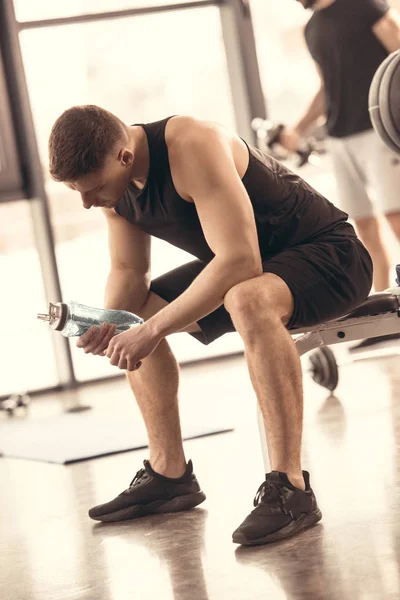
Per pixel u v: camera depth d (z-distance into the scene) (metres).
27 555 2.30
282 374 2.11
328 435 3.20
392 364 4.62
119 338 2.18
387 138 2.87
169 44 6.29
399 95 2.79
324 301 2.24
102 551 2.23
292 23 6.35
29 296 6.27
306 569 1.84
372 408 3.59
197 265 2.56
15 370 6.27
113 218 2.48
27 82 6.06
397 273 2.68
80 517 2.62
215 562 1.99
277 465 2.14
